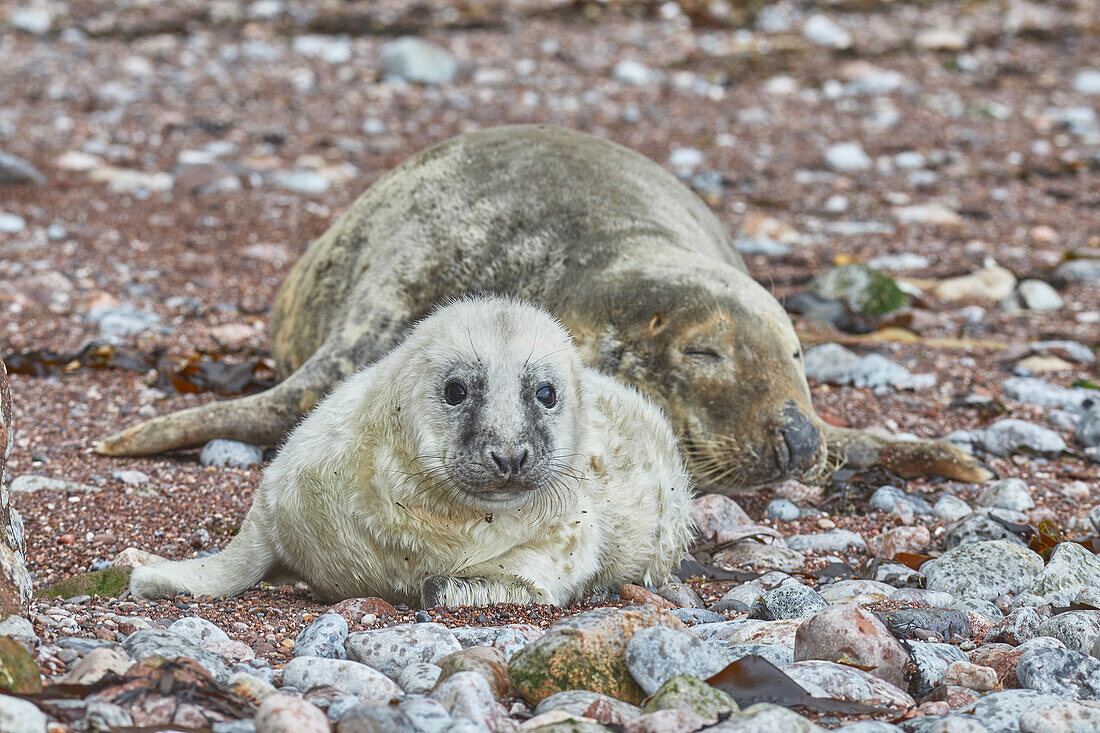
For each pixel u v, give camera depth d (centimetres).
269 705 736
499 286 1766
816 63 4775
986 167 3712
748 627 1022
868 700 870
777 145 3888
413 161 2006
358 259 1917
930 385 2089
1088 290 2738
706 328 1535
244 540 1180
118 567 1214
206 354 2153
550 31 5053
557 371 1076
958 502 1570
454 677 823
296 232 2959
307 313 1972
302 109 4025
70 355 2108
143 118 3825
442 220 1844
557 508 1108
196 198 3167
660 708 811
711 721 790
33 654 826
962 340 2377
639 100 4294
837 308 2502
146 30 4769
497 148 1956
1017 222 3250
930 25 5266
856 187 3528
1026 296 2647
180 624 958
